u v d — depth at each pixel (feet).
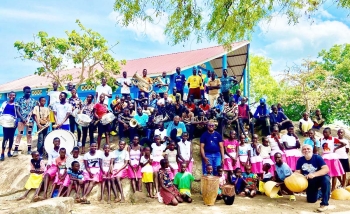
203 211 22.49
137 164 27.55
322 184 22.93
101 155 27.09
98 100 36.50
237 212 22.13
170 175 27.32
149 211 22.59
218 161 28.37
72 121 34.19
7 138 31.30
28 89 31.24
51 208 20.45
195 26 27.48
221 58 63.62
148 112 35.24
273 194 26.05
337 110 78.23
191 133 33.45
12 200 26.17
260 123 37.88
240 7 25.39
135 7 24.85
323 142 28.45
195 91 40.42
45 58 52.06
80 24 53.47
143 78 41.27
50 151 27.30
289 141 29.91
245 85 68.33
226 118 33.50
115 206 24.34
